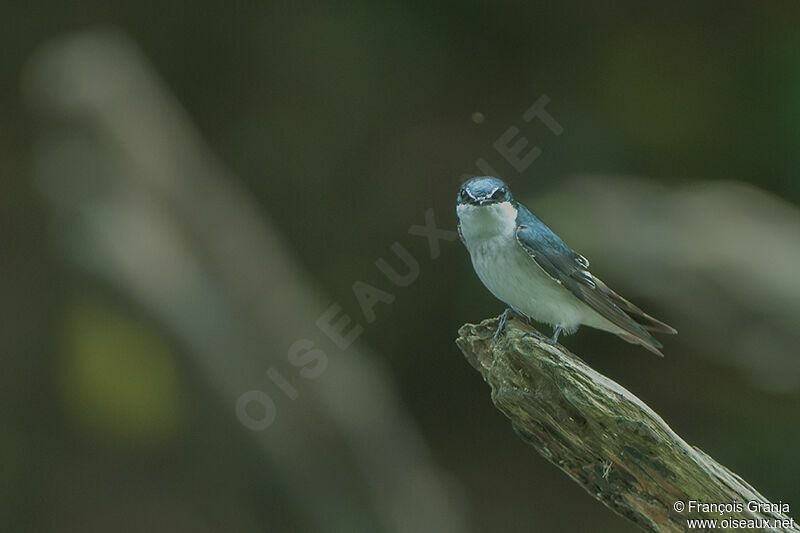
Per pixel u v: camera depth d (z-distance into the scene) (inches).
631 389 489.4
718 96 568.7
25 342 529.7
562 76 584.1
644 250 455.5
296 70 596.1
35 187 489.7
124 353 438.6
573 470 206.4
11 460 508.4
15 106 581.3
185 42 606.5
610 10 589.3
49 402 522.0
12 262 549.6
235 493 434.3
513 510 485.4
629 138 565.3
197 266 426.3
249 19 606.2
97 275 416.2
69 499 499.2
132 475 498.6
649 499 197.3
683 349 468.8
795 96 547.2
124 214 421.4
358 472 419.2
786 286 446.0
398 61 591.8
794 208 513.3
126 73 475.5
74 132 441.1
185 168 462.0
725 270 448.5
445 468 501.7
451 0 585.3
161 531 468.8
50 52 497.0
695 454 193.3
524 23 588.7
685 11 584.1
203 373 414.6
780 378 445.1
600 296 254.2
